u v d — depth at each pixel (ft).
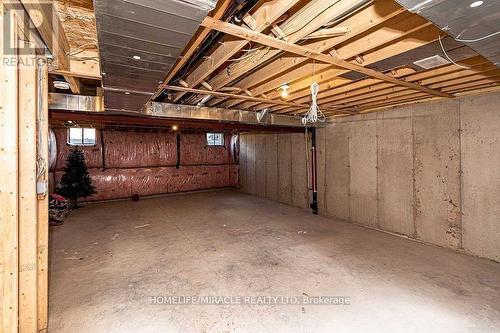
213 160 32.42
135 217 19.66
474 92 11.68
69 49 7.66
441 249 12.77
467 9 4.08
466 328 7.04
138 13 4.29
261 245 13.55
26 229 6.04
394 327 7.11
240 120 15.74
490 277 9.84
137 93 9.11
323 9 5.32
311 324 7.27
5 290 5.23
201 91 10.55
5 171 5.21
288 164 23.84
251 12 5.74
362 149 16.87
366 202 16.72
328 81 10.50
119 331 7.01
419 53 7.11
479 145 11.57
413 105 14.06
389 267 10.79
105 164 26.17
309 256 12.02
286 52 8.03
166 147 29.50
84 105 11.40
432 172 13.33
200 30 5.74
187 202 25.54
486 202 11.40
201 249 13.02
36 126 6.43
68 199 22.71
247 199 26.86
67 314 7.72
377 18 5.39
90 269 10.76
